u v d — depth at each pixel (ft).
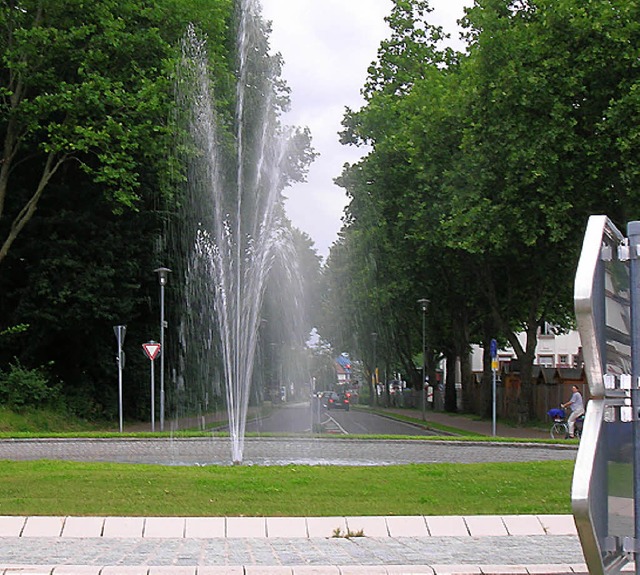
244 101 132.36
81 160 123.75
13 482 41.14
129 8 112.78
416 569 27.43
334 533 33.37
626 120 101.14
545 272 131.03
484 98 115.03
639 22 101.96
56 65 114.21
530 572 27.61
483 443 82.69
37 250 125.29
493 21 114.11
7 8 109.91
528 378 143.64
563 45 106.11
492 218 115.65
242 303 95.55
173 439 85.61
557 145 107.34
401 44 156.04
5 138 119.85
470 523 34.22
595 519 11.71
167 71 110.93
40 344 128.26
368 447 79.51
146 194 128.67
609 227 13.53
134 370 140.46
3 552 29.60
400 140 144.36
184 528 33.17
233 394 88.12
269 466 50.55
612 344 13.51
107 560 28.35
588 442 12.00
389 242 156.87
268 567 27.09
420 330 215.31
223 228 114.01
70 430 116.88
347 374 468.34
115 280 130.11
